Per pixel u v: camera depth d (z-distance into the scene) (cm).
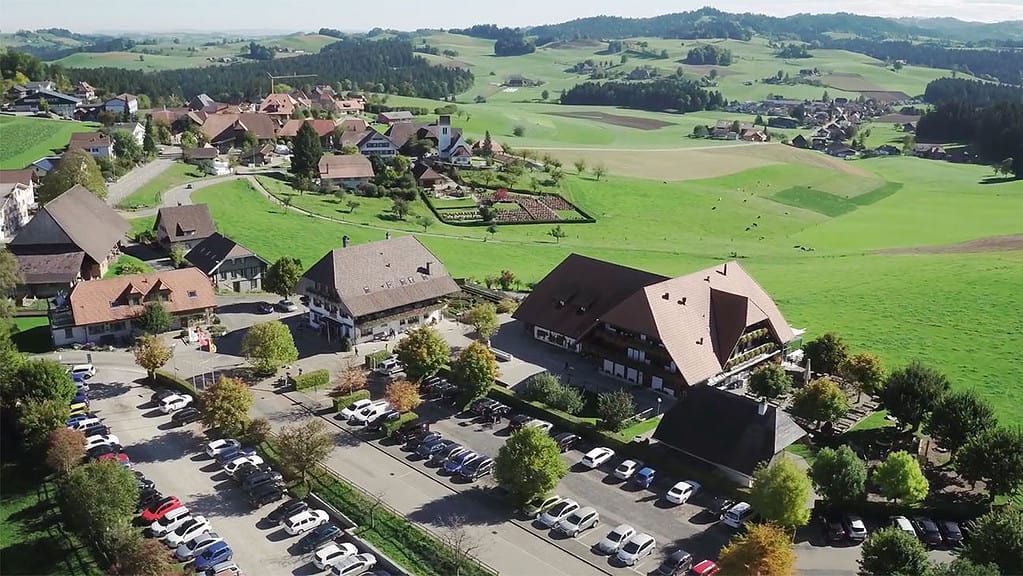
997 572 5516
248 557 6538
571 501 7394
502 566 6512
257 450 8194
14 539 6725
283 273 12438
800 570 6519
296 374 10212
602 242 19425
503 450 7369
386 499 7475
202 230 15438
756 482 7006
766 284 15325
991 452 7331
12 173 17400
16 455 7888
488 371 9256
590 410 9538
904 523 6994
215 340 11281
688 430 8231
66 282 12250
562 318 11362
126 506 6606
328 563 6381
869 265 16662
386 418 8881
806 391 9044
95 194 16862
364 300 11225
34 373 8194
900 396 8819
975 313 13162
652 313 9900
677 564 6462
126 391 9600
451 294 12169
